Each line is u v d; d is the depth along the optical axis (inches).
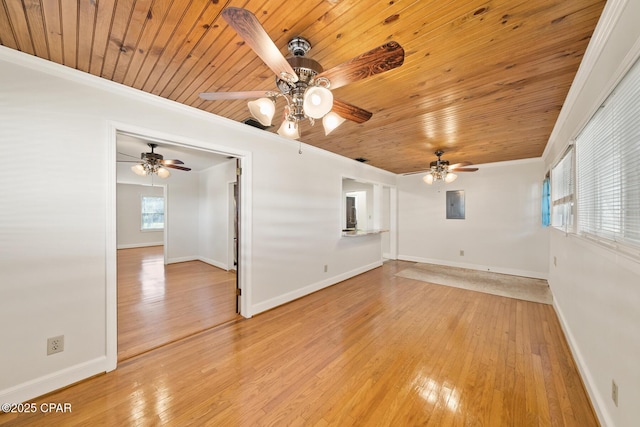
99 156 76.0
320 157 159.5
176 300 140.7
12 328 63.3
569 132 93.4
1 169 61.9
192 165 231.8
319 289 158.6
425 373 77.6
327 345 93.7
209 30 55.4
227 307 130.5
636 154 46.6
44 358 67.4
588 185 75.1
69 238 71.1
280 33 56.2
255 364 82.0
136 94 82.7
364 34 56.5
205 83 78.4
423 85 78.4
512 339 98.0
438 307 130.6
